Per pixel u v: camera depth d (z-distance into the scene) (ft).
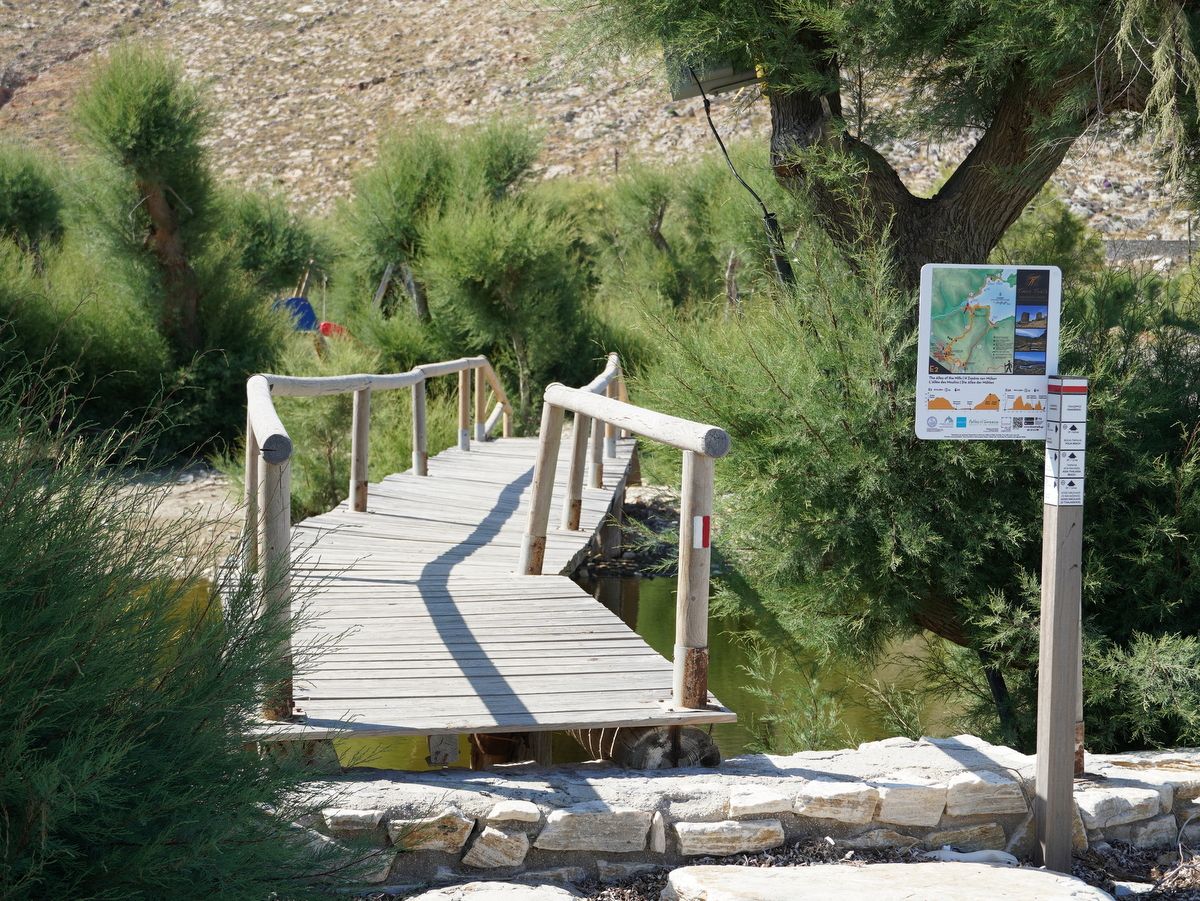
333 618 18.02
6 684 8.14
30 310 48.06
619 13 21.84
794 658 24.03
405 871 11.84
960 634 22.48
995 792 13.17
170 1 212.64
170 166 50.03
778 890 11.19
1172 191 23.27
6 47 195.21
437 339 57.11
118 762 8.33
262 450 12.60
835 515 20.74
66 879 8.41
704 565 13.75
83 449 9.77
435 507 29.89
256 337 54.03
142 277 51.08
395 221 57.52
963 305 12.78
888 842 12.89
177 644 9.39
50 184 70.08
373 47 187.62
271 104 174.19
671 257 67.41
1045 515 12.85
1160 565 19.88
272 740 12.31
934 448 20.27
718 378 22.21
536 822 12.03
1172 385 21.54
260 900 9.27
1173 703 18.33
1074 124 20.39
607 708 13.75
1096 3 18.39
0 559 8.38
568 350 57.82
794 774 13.33
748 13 21.01
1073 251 29.94
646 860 12.30
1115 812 13.41
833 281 21.35
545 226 54.24
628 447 41.88
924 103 23.40
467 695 14.23
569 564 23.57
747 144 55.31
